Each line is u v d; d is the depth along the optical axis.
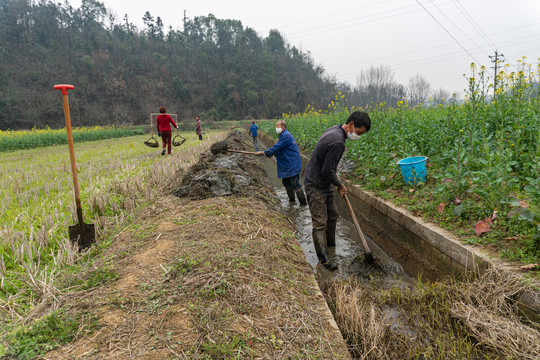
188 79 107.06
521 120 5.10
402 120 7.88
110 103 88.12
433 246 3.98
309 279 3.28
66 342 2.11
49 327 2.24
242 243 3.67
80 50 98.75
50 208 5.20
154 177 7.33
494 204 3.80
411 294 3.34
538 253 3.02
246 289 2.72
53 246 3.82
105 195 5.49
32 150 18.91
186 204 5.27
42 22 98.50
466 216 4.09
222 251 3.33
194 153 11.89
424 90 80.56
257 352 2.07
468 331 2.68
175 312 2.39
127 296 2.60
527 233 3.19
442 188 4.52
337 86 105.69
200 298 2.56
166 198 5.76
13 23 93.38
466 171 4.62
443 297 3.09
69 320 2.30
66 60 91.38
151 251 3.45
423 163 5.50
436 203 4.62
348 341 2.72
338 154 4.02
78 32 106.56
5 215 4.95
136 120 86.50
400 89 79.06
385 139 7.18
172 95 99.25
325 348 2.23
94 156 12.96
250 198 5.73
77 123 78.25
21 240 3.77
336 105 12.17
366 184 6.58
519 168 4.59
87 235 3.95
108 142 23.94
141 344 2.08
